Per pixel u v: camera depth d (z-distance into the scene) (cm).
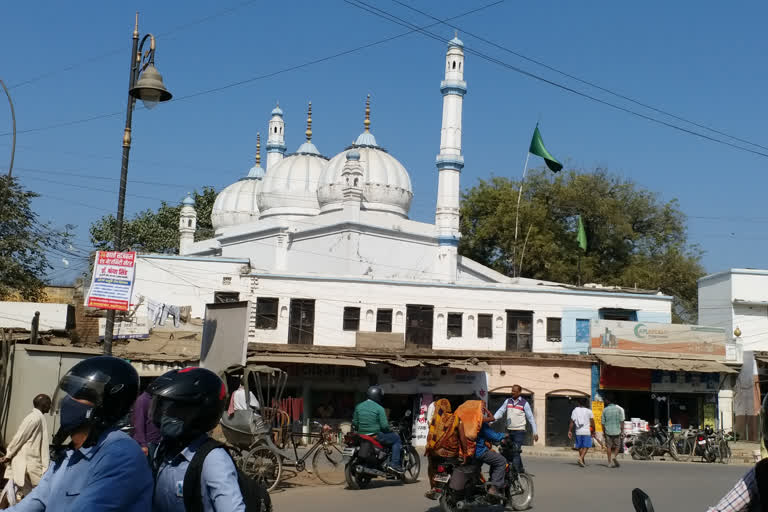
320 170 4691
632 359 3136
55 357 1470
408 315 3212
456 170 4119
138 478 369
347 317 3161
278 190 4609
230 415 1301
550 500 1277
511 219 4888
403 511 1118
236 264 3114
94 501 357
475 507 1177
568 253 4988
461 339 3241
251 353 2817
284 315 3109
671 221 5297
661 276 4869
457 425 1059
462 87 4169
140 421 907
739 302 3538
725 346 3253
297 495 1263
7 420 1433
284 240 4031
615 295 3366
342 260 3769
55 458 392
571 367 3161
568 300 3331
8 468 1008
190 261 3098
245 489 400
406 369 3052
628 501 1275
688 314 4984
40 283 3462
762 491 386
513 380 3133
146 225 5966
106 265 1427
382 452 1362
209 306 2064
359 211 3853
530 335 3294
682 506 1239
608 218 4969
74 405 376
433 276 4000
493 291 3281
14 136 1844
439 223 4066
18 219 3328
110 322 1422
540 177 5169
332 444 1514
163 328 2942
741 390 3284
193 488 383
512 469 1156
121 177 1434
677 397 3225
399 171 4394
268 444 1294
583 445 1977
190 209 4894
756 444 3020
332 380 2975
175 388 397
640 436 2477
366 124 4738
